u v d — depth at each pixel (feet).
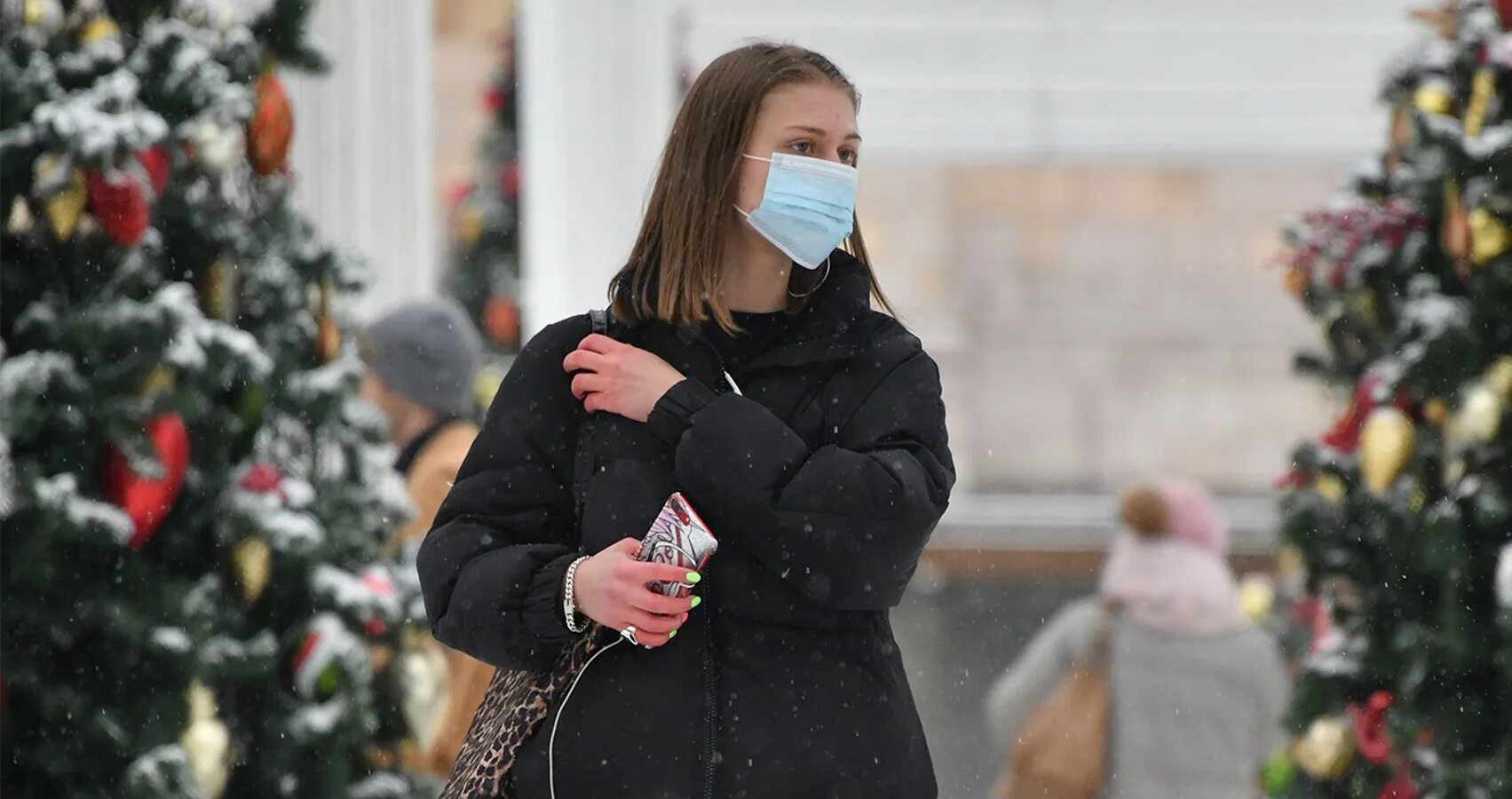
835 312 30.96
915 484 29.40
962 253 171.01
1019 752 78.18
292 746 56.80
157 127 48.93
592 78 90.84
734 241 31.19
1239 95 135.44
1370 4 131.95
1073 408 168.96
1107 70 134.62
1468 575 53.16
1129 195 169.68
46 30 51.01
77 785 51.37
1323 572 59.77
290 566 56.80
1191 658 76.43
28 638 50.85
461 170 195.93
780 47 31.71
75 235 50.42
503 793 30.50
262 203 59.00
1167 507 78.33
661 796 29.04
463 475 31.73
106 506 49.67
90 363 50.01
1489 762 52.90
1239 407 168.35
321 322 60.34
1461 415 52.70
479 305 138.31
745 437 29.12
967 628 121.29
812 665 29.78
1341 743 57.93
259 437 57.93
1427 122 52.95
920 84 134.21
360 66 93.56
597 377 30.45
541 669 30.71
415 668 60.70
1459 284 55.88
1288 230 62.34
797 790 29.09
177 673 52.26
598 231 91.20
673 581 28.53
